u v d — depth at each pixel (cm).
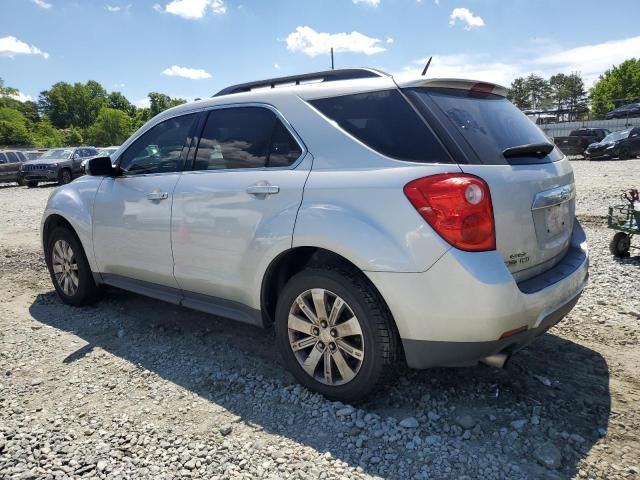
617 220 595
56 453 260
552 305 279
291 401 303
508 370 336
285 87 335
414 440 264
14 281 585
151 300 498
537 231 286
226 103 361
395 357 280
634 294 468
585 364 343
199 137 372
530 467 244
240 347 386
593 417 282
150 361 365
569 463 246
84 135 12006
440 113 276
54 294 528
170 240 372
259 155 330
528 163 293
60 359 371
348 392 291
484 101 313
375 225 267
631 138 2250
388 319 275
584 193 1117
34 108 14025
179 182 369
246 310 338
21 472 246
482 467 244
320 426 278
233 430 278
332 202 283
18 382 337
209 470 246
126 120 11506
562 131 3634
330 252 294
